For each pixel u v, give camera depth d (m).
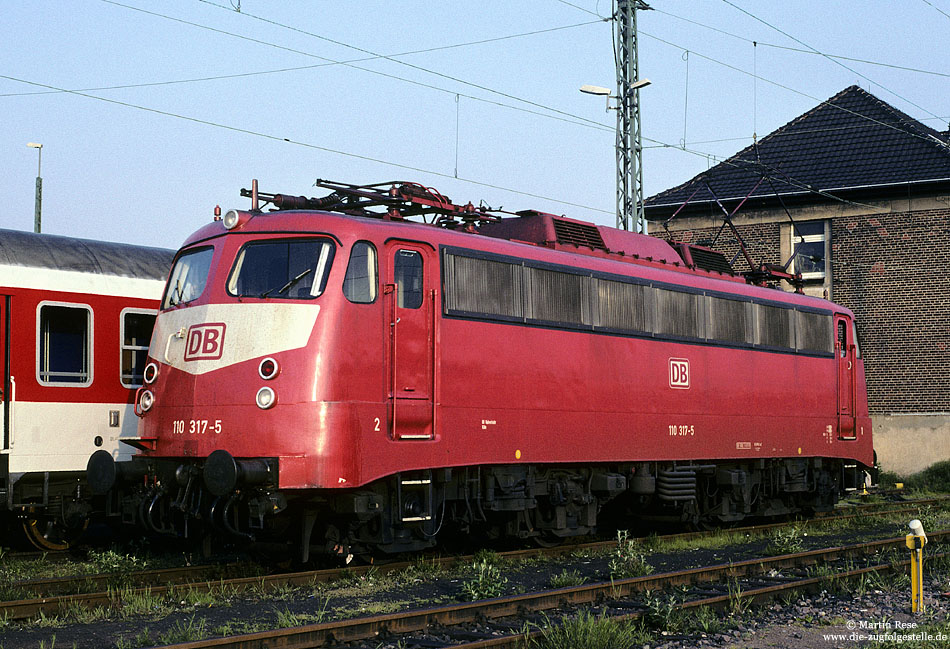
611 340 13.69
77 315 12.98
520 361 12.26
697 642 8.01
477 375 11.67
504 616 8.64
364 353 10.48
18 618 8.33
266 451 10.02
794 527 16.41
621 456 13.66
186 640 7.51
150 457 10.88
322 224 10.62
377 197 11.71
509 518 13.15
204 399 10.40
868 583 10.48
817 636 8.33
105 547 13.40
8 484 12.08
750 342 16.45
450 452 11.27
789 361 17.36
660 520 16.12
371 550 11.56
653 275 14.69
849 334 19.23
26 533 12.98
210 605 9.03
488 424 11.76
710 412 15.38
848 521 17.52
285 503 10.05
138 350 13.57
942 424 26.66
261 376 10.14
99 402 13.02
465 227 13.03
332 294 10.34
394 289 10.84
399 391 10.81
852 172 29.64
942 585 10.72
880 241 28.95
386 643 7.64
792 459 17.56
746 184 31.03
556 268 12.98
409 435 10.85
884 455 27.31
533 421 12.36
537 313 12.62
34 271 12.57
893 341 28.61
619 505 16.39
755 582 10.48
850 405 19.03
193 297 11.01
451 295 11.49
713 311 15.72
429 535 11.31
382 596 9.70
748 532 15.99
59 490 12.75
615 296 13.88
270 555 11.55
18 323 12.34
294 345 10.18
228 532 10.46
